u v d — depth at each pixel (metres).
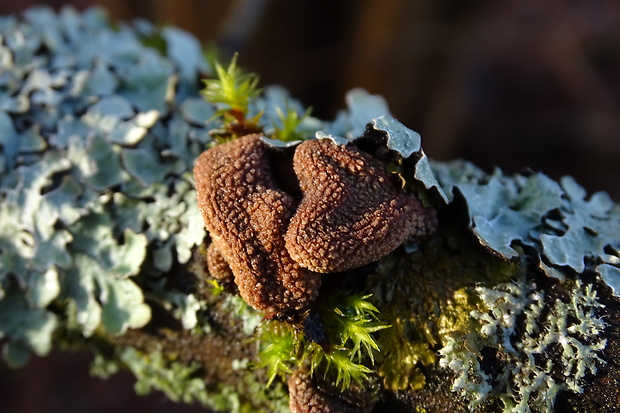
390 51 0.16
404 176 0.06
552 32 0.19
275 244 0.06
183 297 0.07
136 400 0.15
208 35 0.15
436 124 0.18
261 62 0.17
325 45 0.17
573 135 0.19
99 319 0.07
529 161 0.19
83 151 0.07
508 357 0.06
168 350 0.07
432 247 0.06
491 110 0.19
